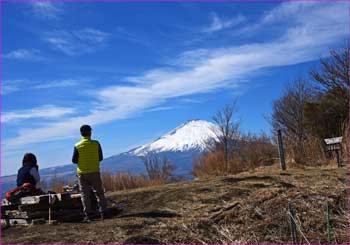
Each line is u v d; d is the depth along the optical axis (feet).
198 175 58.59
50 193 33.63
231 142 64.75
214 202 31.04
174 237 24.44
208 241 24.35
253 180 37.60
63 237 24.93
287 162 52.65
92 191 31.53
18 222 30.45
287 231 25.43
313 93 99.25
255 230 25.55
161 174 60.80
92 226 27.04
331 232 25.41
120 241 23.57
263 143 60.18
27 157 32.81
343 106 85.10
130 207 32.17
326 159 51.42
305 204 28.45
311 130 86.69
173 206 30.81
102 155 30.73
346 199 29.12
